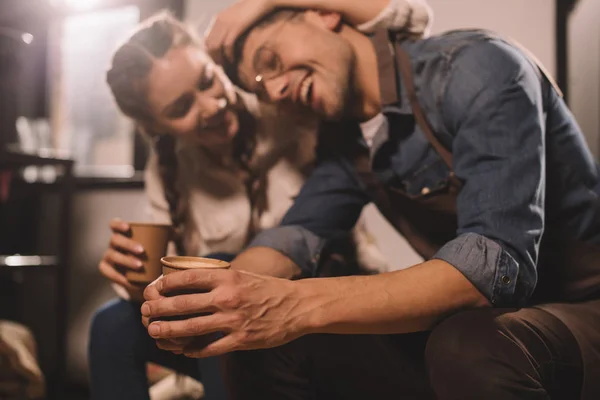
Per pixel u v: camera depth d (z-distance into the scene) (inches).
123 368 54.1
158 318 34.9
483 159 37.6
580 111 73.2
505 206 35.6
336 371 41.8
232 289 32.9
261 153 63.2
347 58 46.4
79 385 106.1
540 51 74.3
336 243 56.1
